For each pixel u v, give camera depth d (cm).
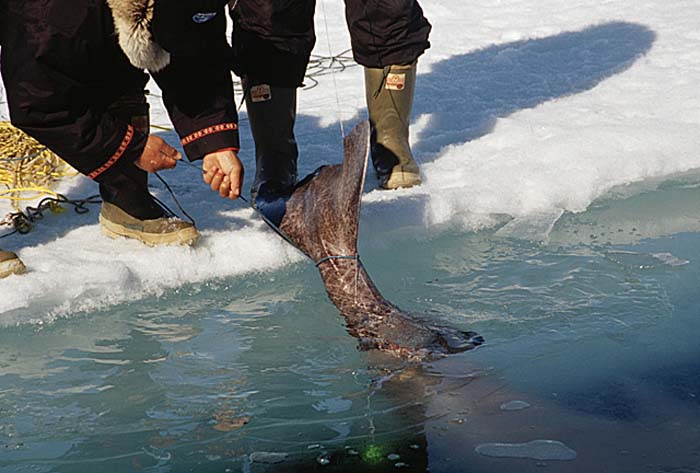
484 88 655
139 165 358
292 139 465
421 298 388
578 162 504
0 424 308
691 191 489
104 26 321
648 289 390
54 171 518
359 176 363
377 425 304
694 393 320
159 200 461
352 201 366
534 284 398
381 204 453
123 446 295
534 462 284
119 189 414
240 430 303
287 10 437
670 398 317
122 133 349
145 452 292
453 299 387
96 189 499
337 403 317
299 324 374
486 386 324
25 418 311
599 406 312
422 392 321
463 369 333
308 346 356
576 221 460
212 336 365
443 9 852
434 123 595
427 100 636
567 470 281
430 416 308
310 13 446
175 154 361
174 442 297
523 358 341
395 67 478
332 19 823
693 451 289
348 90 661
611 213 467
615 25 782
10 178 502
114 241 430
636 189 493
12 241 432
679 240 436
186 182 505
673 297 383
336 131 579
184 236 416
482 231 453
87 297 387
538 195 474
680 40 736
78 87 334
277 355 349
